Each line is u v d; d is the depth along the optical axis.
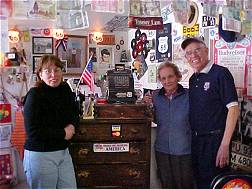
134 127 2.30
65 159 2.15
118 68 2.41
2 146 3.32
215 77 2.23
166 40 3.81
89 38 5.64
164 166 2.51
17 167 3.39
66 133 2.06
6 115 3.35
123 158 2.31
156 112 2.50
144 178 2.33
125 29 5.48
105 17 4.50
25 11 1.58
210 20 2.85
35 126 2.01
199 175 2.37
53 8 1.65
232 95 2.18
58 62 2.11
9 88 3.40
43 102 2.03
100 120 2.25
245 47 2.56
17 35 4.85
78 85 2.69
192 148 2.39
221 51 2.78
